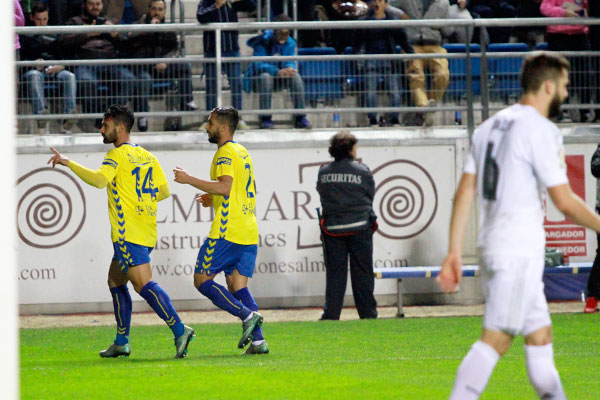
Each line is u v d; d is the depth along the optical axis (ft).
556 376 48.88
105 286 124.88
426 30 133.90
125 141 81.82
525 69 49.32
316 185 120.26
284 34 133.18
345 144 114.73
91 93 126.82
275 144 126.62
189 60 126.52
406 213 128.06
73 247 124.47
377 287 128.57
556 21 128.36
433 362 78.33
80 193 124.77
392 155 127.95
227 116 83.05
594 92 131.44
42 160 124.26
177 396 61.57
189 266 125.18
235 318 119.03
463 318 114.32
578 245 129.59
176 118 132.98
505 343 47.83
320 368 74.64
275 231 126.52
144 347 91.86
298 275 126.82
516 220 47.34
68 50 129.80
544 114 49.26
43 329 108.88
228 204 82.33
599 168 111.96
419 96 129.80
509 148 47.73
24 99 125.90
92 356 85.25
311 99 129.39
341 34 140.15
